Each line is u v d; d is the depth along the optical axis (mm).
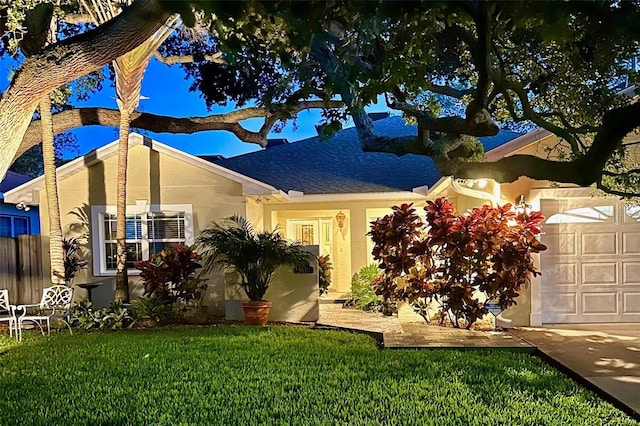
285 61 3096
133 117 13125
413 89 3723
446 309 10344
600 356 7785
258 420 5250
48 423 5250
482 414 5328
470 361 7574
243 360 7723
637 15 2258
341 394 6031
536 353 8328
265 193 12766
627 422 5133
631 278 10930
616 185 7898
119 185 11844
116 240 13180
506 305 9938
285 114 8930
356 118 5195
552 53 5828
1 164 3592
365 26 2719
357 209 15141
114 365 7566
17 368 7555
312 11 2398
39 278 13734
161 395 6105
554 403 5727
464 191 11133
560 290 10953
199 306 12172
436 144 4688
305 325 11391
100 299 13070
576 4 2318
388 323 11055
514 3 2287
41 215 13516
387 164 16734
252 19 2545
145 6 3047
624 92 7434
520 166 3748
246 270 11461
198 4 2338
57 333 10617
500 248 9805
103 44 3248
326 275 14539
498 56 4523
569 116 6535
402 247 10523
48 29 10344
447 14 2432
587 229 10945
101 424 5207
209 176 13062
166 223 13258
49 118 11812
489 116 3545
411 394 6016
